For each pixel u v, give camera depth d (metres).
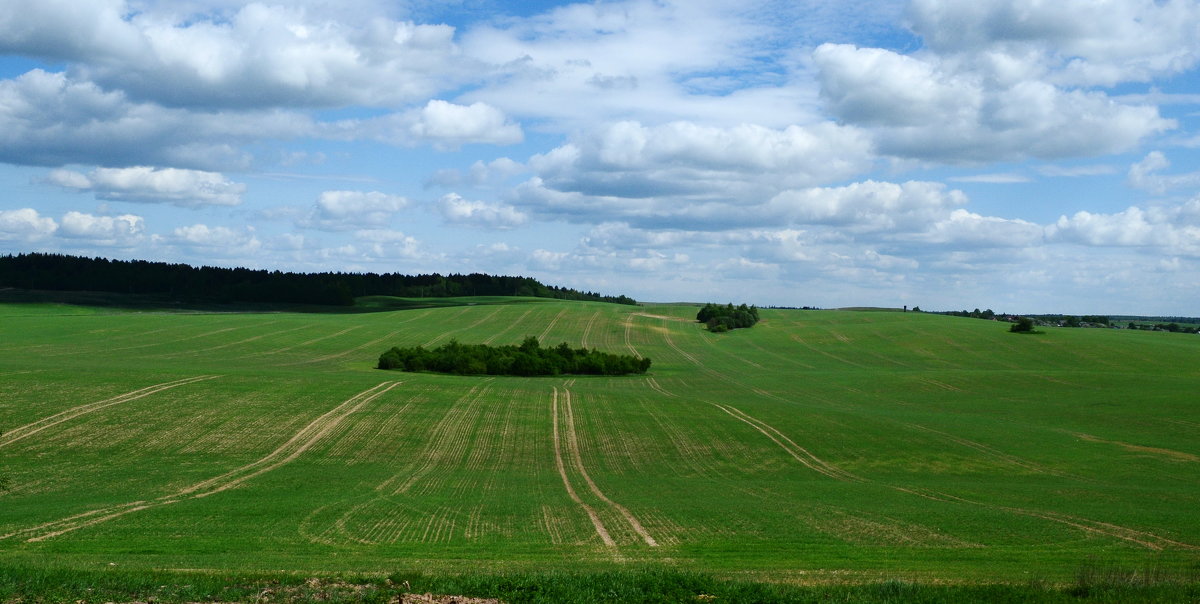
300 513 34.69
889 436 61.09
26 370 68.94
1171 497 42.38
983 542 30.28
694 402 73.38
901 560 25.94
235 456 49.78
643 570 22.53
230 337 128.25
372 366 101.38
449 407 66.19
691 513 35.59
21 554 25.12
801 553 27.47
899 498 41.06
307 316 159.00
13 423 54.16
